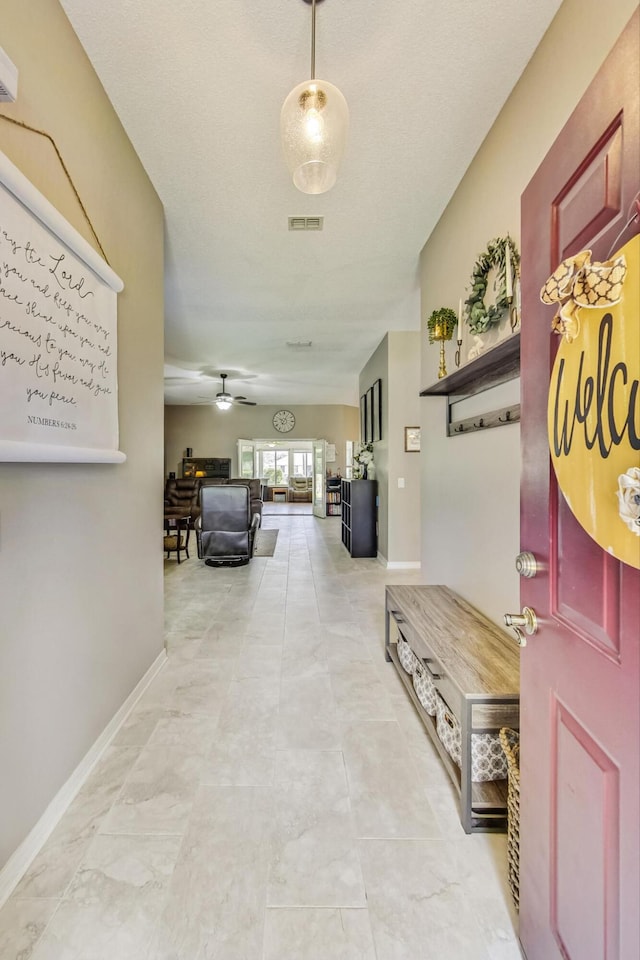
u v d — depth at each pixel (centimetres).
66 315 145
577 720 79
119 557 196
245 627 324
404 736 190
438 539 283
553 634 88
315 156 125
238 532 543
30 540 132
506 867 128
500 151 189
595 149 74
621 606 66
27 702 130
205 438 1068
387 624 269
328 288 377
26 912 113
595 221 74
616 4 119
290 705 215
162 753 178
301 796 154
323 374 746
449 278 256
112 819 143
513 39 155
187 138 203
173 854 130
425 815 147
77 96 156
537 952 94
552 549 89
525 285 103
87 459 156
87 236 165
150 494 236
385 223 275
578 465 75
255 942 107
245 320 464
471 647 175
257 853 131
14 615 124
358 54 160
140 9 144
